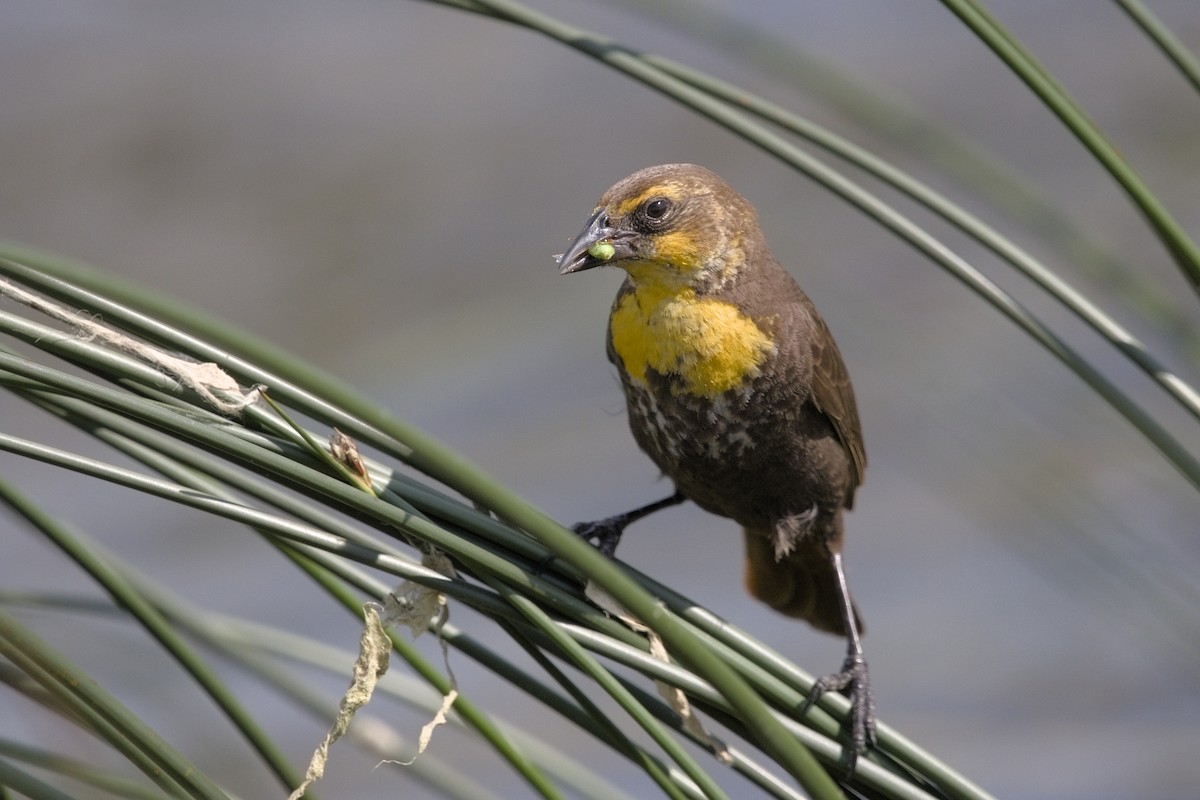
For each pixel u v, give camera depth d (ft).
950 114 60.54
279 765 15.20
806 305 23.43
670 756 13.97
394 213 61.41
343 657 21.20
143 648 26.11
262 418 14.76
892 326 28.04
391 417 12.10
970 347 29.32
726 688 12.92
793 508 23.31
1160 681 38.42
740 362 22.06
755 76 51.19
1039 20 66.13
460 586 14.99
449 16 68.90
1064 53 63.77
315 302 58.54
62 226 60.95
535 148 63.46
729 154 61.57
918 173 38.81
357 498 14.21
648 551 45.29
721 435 22.45
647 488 47.26
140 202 61.67
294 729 37.01
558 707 15.35
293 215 61.31
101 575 14.78
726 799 13.91
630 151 63.00
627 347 22.70
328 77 65.82
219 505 13.82
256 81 65.31
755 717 12.92
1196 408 15.64
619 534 24.16
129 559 43.62
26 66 64.54
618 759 37.81
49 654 14.23
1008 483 26.45
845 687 22.98
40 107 63.52
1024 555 29.48
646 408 22.80
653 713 16.06
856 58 63.98
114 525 44.96
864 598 42.68
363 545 14.67
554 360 53.47
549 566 16.51
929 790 17.10
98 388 13.47
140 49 65.67
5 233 60.75
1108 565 25.35
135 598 14.80
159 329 14.12
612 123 64.08
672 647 12.88
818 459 22.97
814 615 25.84
